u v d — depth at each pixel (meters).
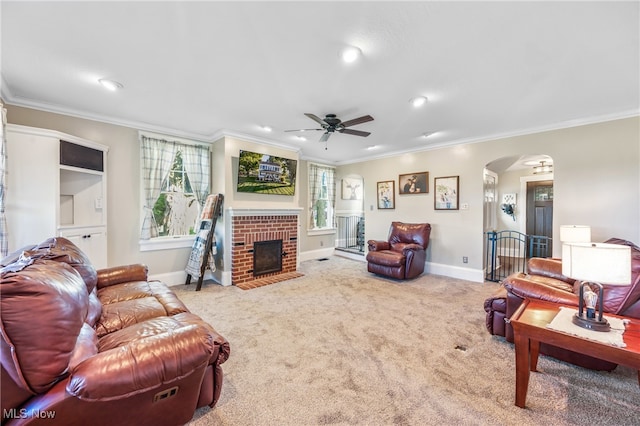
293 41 1.92
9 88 2.67
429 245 5.11
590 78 2.45
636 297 1.71
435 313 3.07
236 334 2.55
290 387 1.79
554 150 3.77
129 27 1.77
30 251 1.74
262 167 4.58
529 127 3.88
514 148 4.13
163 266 4.10
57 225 2.76
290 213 5.01
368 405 1.63
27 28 1.78
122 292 2.24
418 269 4.58
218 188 4.36
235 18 1.69
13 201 2.57
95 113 3.37
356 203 7.65
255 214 4.49
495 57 2.12
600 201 3.43
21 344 0.93
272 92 2.76
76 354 1.11
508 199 7.13
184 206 4.33
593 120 3.45
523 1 1.54
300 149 5.30
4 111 2.47
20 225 2.60
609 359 1.36
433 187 5.06
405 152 5.44
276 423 1.49
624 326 1.54
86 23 1.73
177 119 3.61
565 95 2.81
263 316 2.97
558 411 1.58
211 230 3.98
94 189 3.38
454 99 2.92
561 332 1.49
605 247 1.50
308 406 1.62
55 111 3.15
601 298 1.54
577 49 2.01
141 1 1.54
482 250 4.48
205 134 4.35
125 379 1.03
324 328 2.68
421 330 2.64
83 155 3.11
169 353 1.15
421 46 1.98
